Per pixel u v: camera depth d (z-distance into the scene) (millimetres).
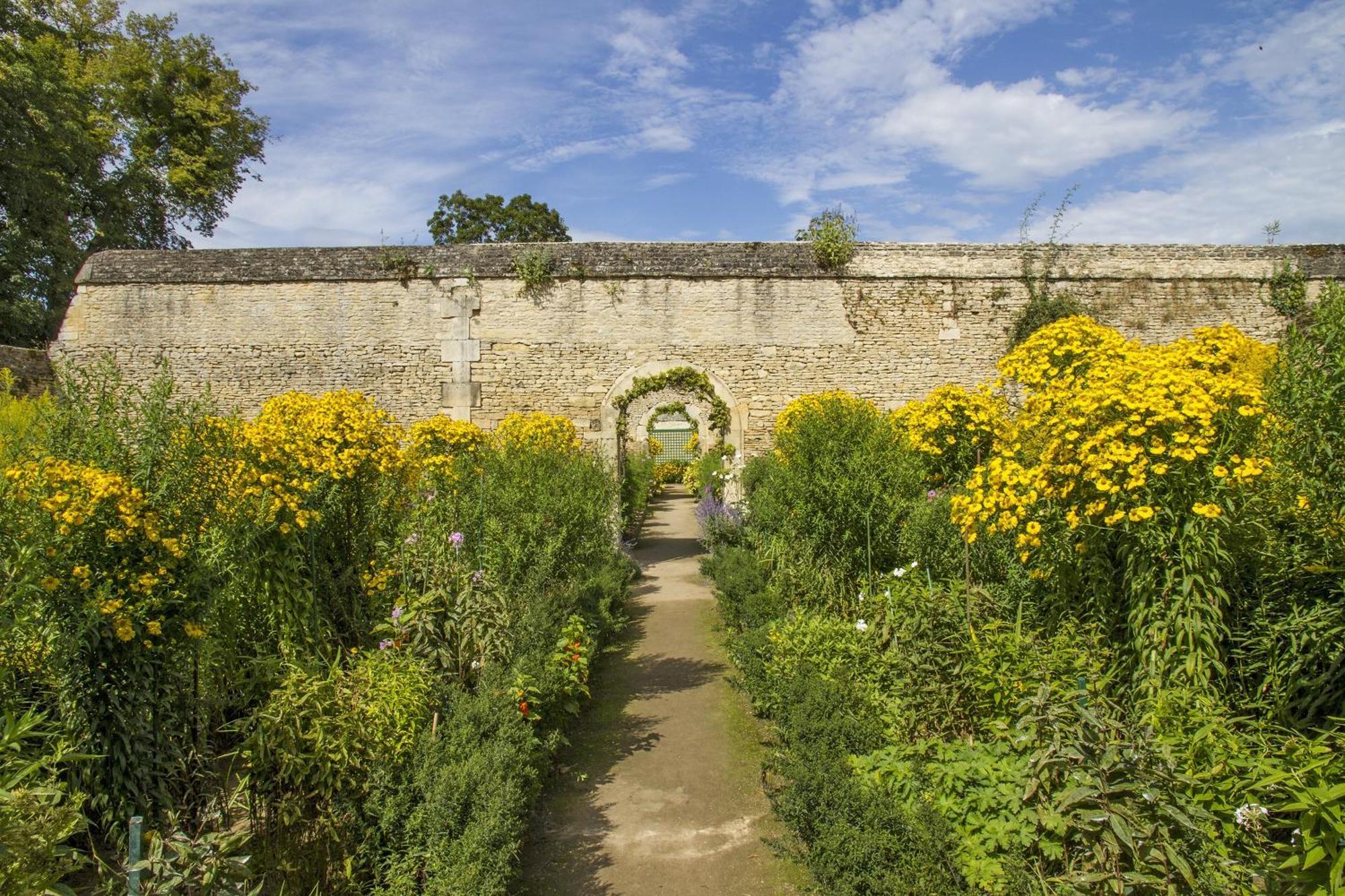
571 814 4547
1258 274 13547
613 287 13227
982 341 13406
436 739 4035
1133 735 2922
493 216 35219
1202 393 3967
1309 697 3811
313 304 13211
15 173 15750
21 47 16672
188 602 3904
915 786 3576
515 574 6559
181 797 3924
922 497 7086
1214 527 3904
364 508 6469
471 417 13117
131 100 22234
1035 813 3107
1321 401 3973
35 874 2326
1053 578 4777
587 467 9461
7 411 7895
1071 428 4352
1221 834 2943
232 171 24406
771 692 5238
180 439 4086
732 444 13109
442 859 3385
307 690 3602
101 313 13211
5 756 3211
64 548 3518
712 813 4531
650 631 8438
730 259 13359
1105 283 13492
